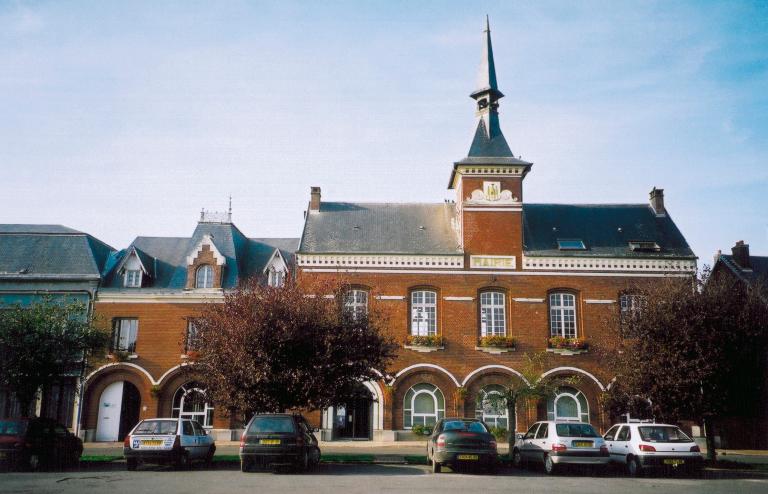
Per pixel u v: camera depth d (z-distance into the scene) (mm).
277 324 21344
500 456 24094
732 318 22219
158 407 30359
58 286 31703
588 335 30906
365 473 18312
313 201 34750
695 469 19594
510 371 30359
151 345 31047
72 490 13875
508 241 31906
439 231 33594
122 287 32062
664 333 22531
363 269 31391
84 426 30188
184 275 32594
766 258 34125
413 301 31453
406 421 30156
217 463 21203
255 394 21281
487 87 34844
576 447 18797
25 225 35375
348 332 22516
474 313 31078
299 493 13617
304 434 18625
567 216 34531
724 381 22031
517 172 32656
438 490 14281
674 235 33344
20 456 18500
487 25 36844
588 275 31609
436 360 30438
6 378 23000
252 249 35375
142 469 19500
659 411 22656
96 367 28812
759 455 26875
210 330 22531
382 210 34969
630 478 18125
